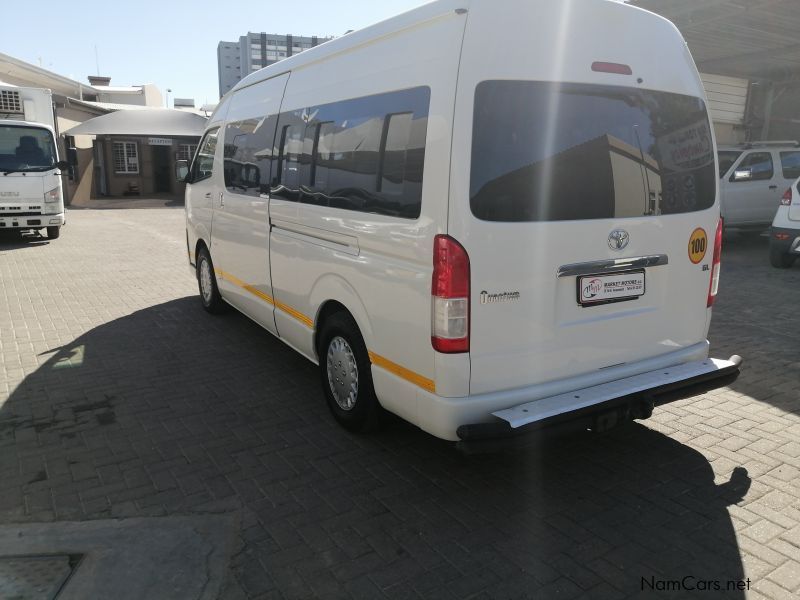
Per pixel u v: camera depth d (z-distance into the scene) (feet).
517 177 9.80
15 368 17.34
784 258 30.89
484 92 9.47
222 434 13.46
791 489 11.12
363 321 11.84
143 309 23.67
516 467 12.06
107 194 87.15
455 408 9.88
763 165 37.29
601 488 11.28
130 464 12.17
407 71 10.46
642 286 11.43
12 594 8.61
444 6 9.77
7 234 45.19
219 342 19.63
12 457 12.44
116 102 109.09
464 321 9.70
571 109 10.22
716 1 31.94
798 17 33.58
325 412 14.55
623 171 10.85
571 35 10.18
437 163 9.61
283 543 9.75
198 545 9.68
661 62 11.28
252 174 16.90
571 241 10.36
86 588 8.73
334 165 12.62
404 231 10.35
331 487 11.37
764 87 49.78
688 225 11.82
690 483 11.37
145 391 15.79
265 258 16.25
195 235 22.65
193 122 77.46
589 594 8.62
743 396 15.14
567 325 10.62
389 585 8.82
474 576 9.00
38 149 39.42
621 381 11.22
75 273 30.78
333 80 12.88
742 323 21.27
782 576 8.93
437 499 10.98
